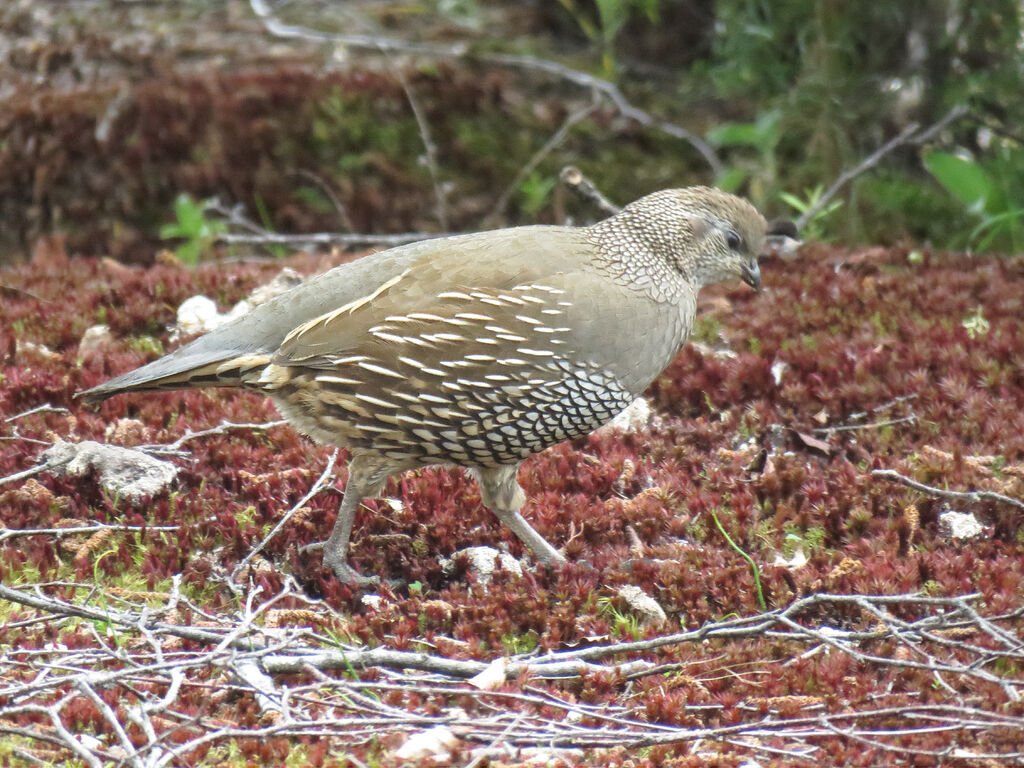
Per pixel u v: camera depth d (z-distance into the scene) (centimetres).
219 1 2286
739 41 1872
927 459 1040
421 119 1912
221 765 698
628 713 746
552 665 786
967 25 1789
